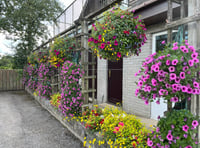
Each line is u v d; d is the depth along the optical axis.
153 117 3.46
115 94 4.77
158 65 1.30
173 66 1.27
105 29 1.92
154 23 3.38
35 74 6.66
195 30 1.49
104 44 1.91
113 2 2.32
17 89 9.83
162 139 1.42
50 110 4.55
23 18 7.94
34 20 8.23
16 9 8.02
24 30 8.35
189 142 1.34
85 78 2.98
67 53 3.50
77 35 3.09
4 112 4.81
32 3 7.98
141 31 2.02
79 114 3.02
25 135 3.13
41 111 4.86
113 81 4.84
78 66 3.03
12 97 7.41
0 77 9.32
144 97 1.48
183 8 1.68
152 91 1.39
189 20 1.46
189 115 1.37
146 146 1.74
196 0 1.46
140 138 1.85
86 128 2.55
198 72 1.33
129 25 1.93
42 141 2.87
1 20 7.73
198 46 1.46
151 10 2.95
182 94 1.28
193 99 1.51
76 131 2.98
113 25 1.89
